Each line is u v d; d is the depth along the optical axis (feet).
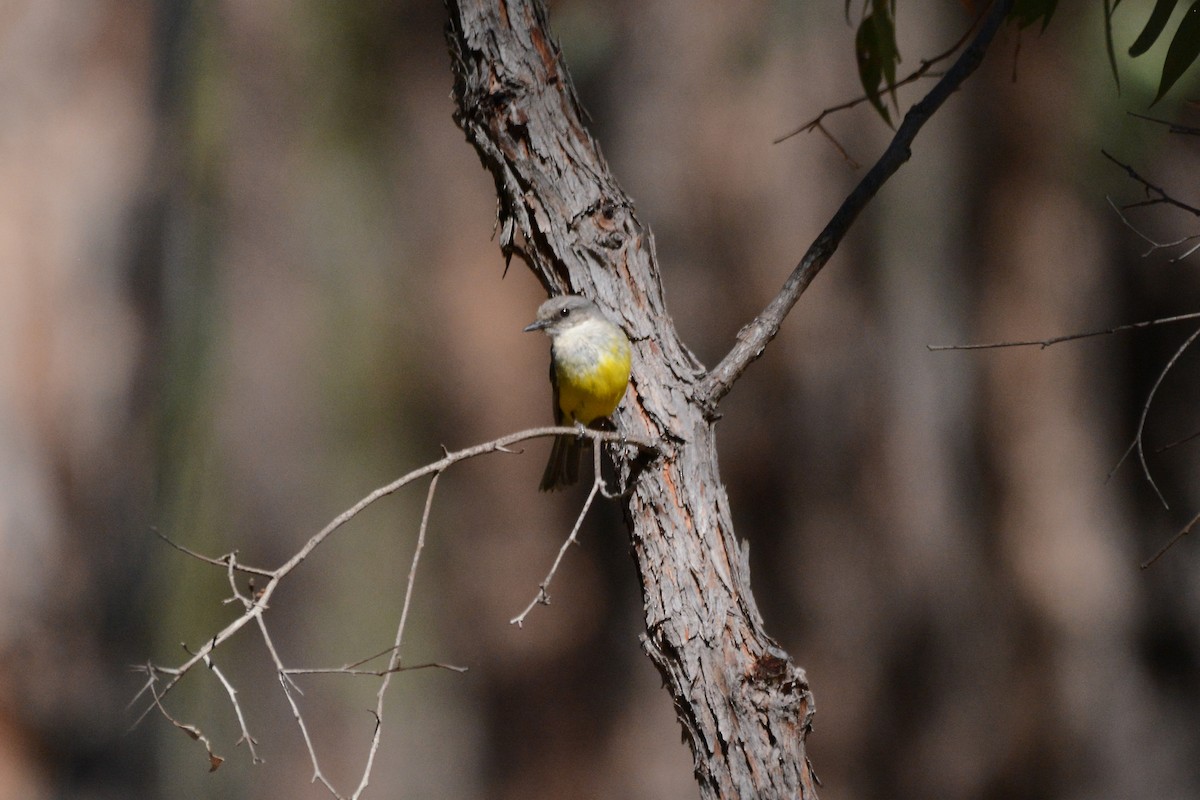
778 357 56.29
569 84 18.03
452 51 18.01
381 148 62.39
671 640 16.16
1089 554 54.65
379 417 60.85
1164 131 53.01
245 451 58.44
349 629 58.90
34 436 34.99
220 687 56.08
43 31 36.09
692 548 16.42
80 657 34.96
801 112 55.98
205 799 54.39
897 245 56.18
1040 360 55.57
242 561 58.08
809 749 54.39
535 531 60.23
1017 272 55.72
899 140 17.57
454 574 60.18
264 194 59.82
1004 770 53.93
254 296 59.31
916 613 54.95
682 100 56.80
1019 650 54.75
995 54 55.31
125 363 36.47
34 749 33.99
